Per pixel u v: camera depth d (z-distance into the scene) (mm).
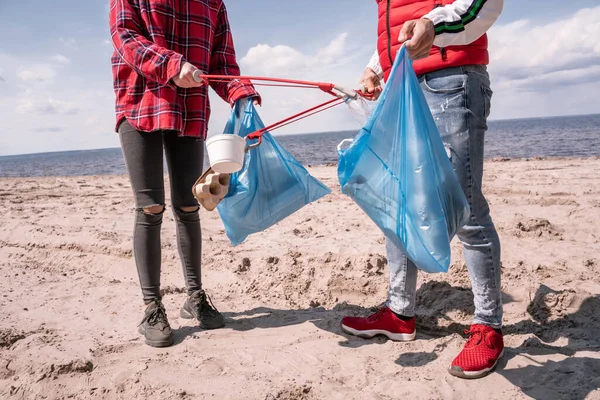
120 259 4141
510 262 3453
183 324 2695
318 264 3527
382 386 1966
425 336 2492
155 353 2344
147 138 2369
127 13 2256
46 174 23719
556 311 2623
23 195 8719
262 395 1938
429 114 1862
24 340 2494
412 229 1818
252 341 2467
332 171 10859
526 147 21562
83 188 10039
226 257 3873
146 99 2293
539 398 1841
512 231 4238
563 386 1898
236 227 2510
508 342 2295
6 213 6418
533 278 3139
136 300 3170
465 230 2066
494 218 4934
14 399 2004
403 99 1838
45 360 2254
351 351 2316
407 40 1874
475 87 2018
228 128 2436
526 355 2160
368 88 2275
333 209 5941
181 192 2533
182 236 2629
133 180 2406
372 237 4375
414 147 1807
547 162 10695
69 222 5656
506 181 7582
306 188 2559
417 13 2053
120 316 2881
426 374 2057
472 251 2094
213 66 2557
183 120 2354
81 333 2613
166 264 3959
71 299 3195
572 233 4266
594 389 1849
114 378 2111
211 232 4973
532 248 3803
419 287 3004
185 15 2357
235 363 2227
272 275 3457
